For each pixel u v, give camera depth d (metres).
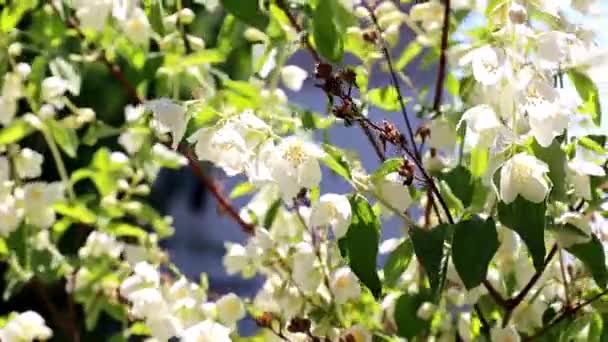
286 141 0.97
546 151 0.96
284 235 1.09
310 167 0.97
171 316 1.07
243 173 1.05
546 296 1.07
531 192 0.94
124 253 1.31
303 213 1.09
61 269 1.27
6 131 1.18
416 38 1.15
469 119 0.95
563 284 1.05
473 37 1.06
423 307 1.06
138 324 1.25
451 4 1.10
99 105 1.68
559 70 1.01
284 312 1.08
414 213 1.17
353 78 0.99
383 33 1.10
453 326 1.09
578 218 0.98
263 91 1.11
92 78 1.64
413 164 1.02
